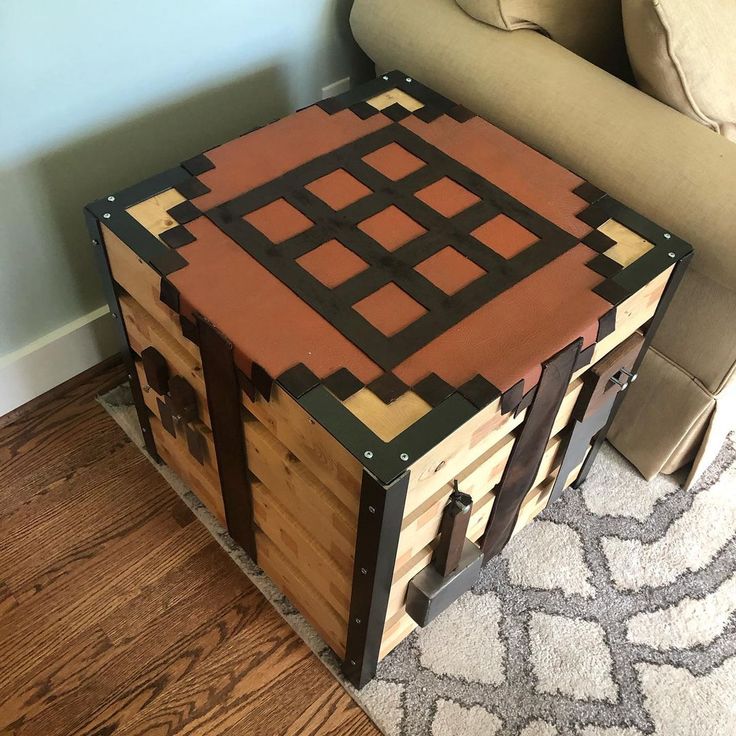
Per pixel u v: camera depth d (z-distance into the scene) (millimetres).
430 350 812
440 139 1044
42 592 1145
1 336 1233
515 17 1092
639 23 980
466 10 1127
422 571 953
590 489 1314
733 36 1015
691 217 962
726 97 1043
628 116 1021
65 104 1078
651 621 1168
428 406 769
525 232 939
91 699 1057
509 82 1083
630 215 971
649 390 1217
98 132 1143
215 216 924
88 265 1271
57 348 1309
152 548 1198
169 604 1144
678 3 960
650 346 1179
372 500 746
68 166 1138
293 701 1067
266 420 864
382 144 1029
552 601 1178
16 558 1176
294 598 1118
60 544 1194
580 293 879
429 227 932
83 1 1006
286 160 1000
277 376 778
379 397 771
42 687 1062
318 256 892
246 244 897
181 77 1192
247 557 1195
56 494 1248
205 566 1185
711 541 1263
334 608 1007
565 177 1006
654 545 1251
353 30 1246
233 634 1120
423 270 887
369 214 941
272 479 947
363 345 809
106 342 1382
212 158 993
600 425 1155
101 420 1339
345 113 1071
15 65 995
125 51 1094
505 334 833
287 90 1382
